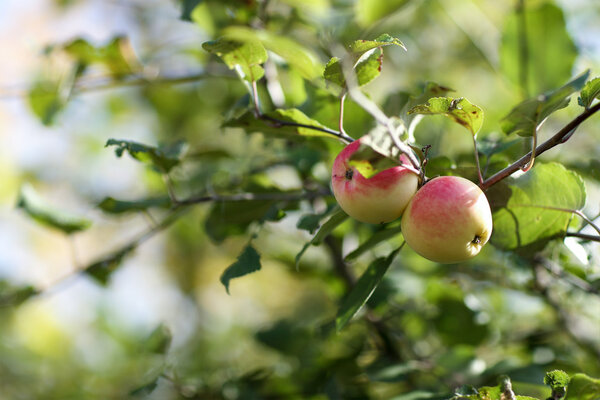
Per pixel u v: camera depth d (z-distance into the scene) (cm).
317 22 134
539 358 129
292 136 116
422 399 115
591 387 100
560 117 153
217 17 131
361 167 100
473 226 101
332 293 150
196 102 225
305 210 129
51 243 352
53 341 278
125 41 132
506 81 129
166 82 135
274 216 117
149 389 129
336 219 107
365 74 105
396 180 102
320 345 136
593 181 125
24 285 129
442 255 102
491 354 140
